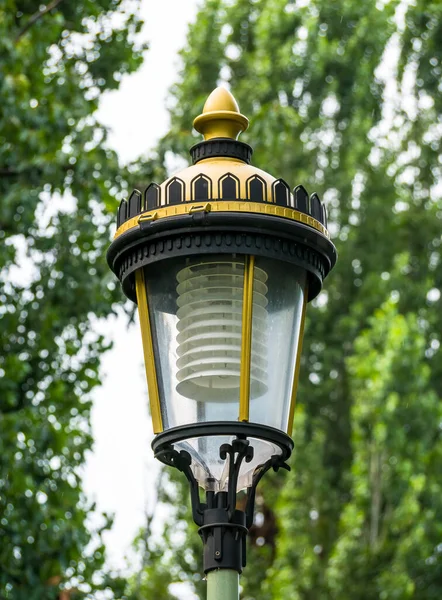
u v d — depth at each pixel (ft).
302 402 123.44
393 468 91.56
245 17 136.56
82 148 57.36
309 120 130.62
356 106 133.39
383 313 103.81
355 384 98.32
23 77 55.21
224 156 17.94
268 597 99.86
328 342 127.34
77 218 57.82
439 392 124.88
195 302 16.98
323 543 101.65
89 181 54.85
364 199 132.16
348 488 113.60
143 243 17.02
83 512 53.88
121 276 17.67
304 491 104.47
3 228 60.39
